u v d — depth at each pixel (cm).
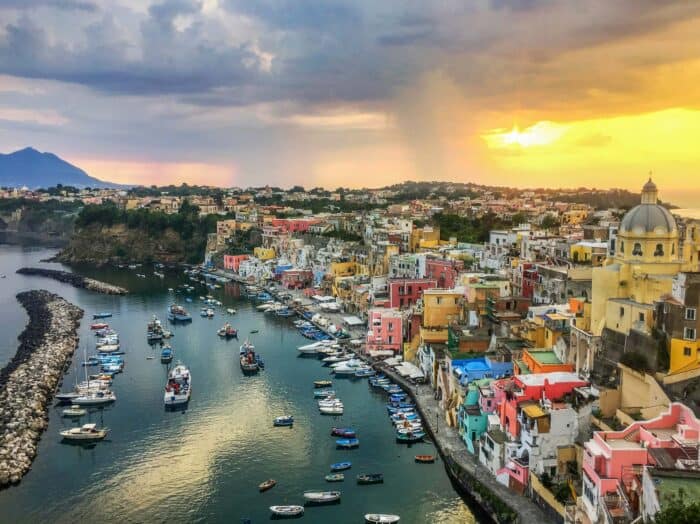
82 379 17350
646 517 6438
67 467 12212
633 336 9706
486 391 11731
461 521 10012
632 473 7175
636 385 9400
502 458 10494
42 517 10512
